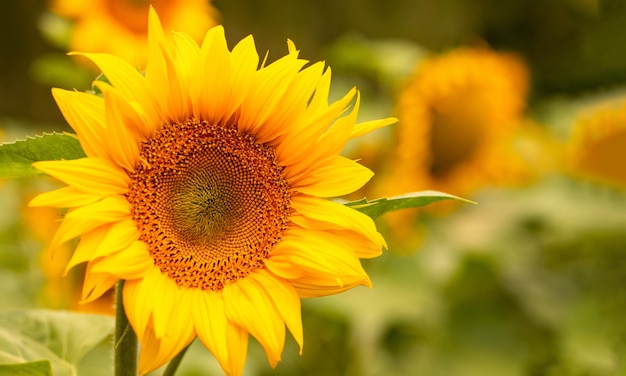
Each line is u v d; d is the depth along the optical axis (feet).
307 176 3.91
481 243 6.34
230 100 3.88
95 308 5.53
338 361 6.02
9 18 10.75
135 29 5.86
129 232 3.77
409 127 6.07
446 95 6.21
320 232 3.88
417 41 12.43
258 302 3.83
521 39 14.24
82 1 5.77
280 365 5.89
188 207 3.86
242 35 11.05
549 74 14.10
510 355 6.05
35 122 10.64
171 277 3.84
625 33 13.64
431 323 5.91
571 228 6.48
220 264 3.86
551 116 7.89
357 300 5.67
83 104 3.71
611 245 6.55
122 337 3.73
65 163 3.68
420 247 6.15
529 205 6.71
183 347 3.76
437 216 6.59
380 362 5.92
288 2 11.36
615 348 5.74
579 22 13.94
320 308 5.67
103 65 3.74
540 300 6.40
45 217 5.93
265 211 3.91
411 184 6.13
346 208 3.83
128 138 3.78
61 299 5.51
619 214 6.47
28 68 10.74
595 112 6.73
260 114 3.90
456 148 6.41
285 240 3.90
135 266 3.72
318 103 3.89
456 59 6.39
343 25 11.82
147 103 3.79
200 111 3.88
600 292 6.15
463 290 6.42
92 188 3.72
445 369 5.93
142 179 3.83
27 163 3.76
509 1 13.97
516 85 6.71
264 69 3.89
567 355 5.82
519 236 6.61
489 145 6.53
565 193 6.70
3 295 5.66
